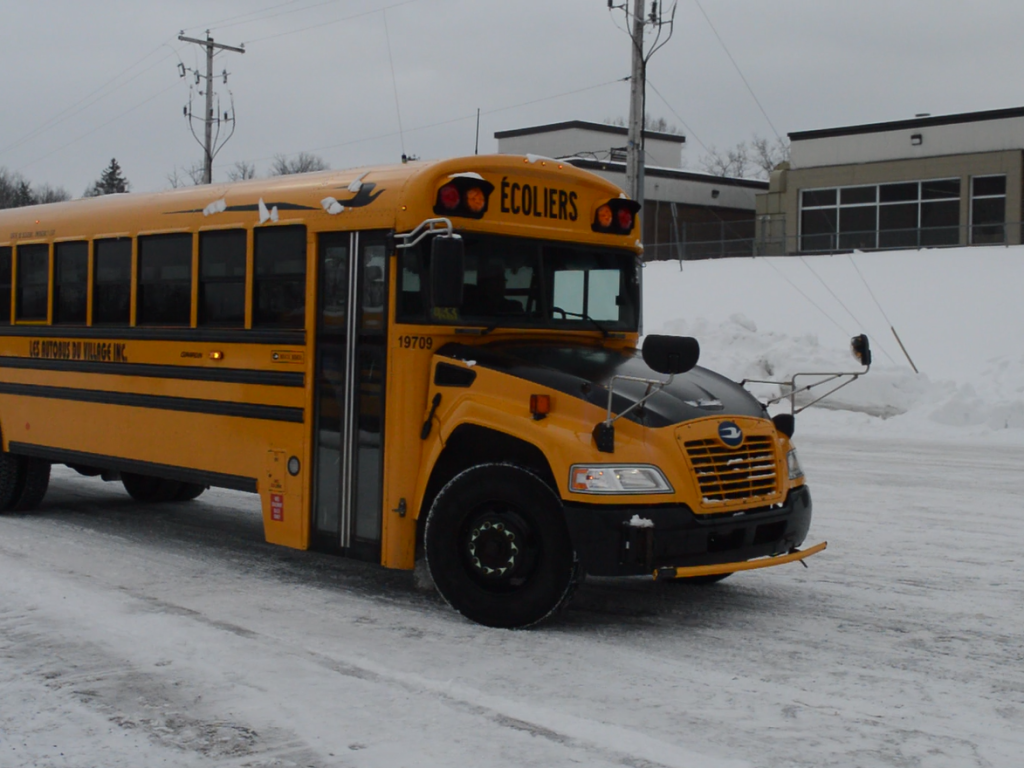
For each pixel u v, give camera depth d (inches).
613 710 180.9
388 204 247.3
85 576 279.0
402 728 171.6
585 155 1582.2
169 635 222.8
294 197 270.2
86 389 332.5
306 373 265.0
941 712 181.6
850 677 200.7
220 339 287.6
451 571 237.1
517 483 227.6
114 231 323.0
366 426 252.2
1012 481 448.1
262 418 276.2
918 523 357.4
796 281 1169.4
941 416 653.3
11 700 184.4
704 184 1702.8
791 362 745.0
